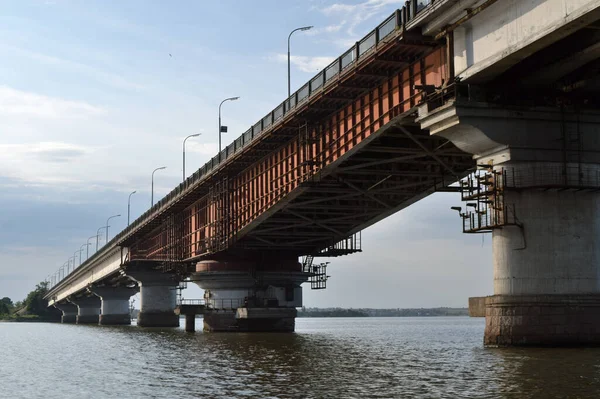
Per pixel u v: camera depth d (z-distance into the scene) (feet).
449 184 217.56
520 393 95.30
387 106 174.40
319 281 304.30
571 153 143.95
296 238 292.61
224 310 300.81
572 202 141.59
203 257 304.71
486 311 145.18
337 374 126.62
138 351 205.77
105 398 106.32
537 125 143.84
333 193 233.96
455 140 149.07
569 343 136.77
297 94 204.54
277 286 296.51
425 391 102.01
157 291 428.97
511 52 127.54
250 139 238.89
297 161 218.79
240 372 134.21
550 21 119.24
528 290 139.74
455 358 151.43
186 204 326.44
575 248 140.05
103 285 588.50
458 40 144.15
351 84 180.24
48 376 141.18
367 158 198.18
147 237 409.28
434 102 151.23
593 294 138.72
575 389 96.94
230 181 276.41
